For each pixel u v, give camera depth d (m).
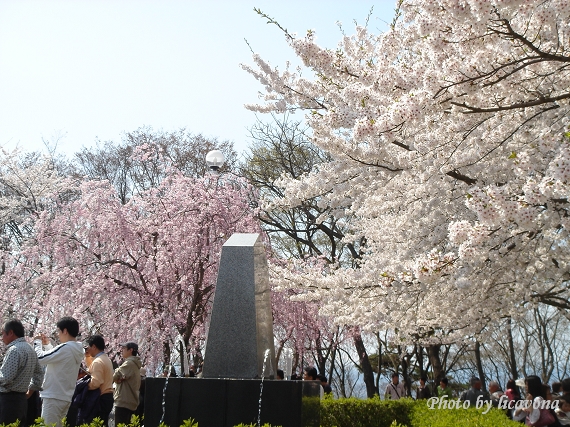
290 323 15.98
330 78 6.34
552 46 6.18
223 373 5.66
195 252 13.63
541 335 28.61
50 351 5.86
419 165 6.93
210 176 14.41
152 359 12.88
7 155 19.31
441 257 5.34
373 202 8.85
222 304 5.85
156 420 5.13
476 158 6.97
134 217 14.38
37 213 16.19
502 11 5.29
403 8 6.86
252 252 6.00
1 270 15.17
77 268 13.25
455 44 5.59
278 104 7.75
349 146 6.30
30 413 7.24
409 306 8.27
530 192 4.60
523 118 6.95
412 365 24.50
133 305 13.25
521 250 6.88
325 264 16.80
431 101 5.25
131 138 25.41
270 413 5.06
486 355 28.27
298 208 19.17
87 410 6.62
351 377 29.23
